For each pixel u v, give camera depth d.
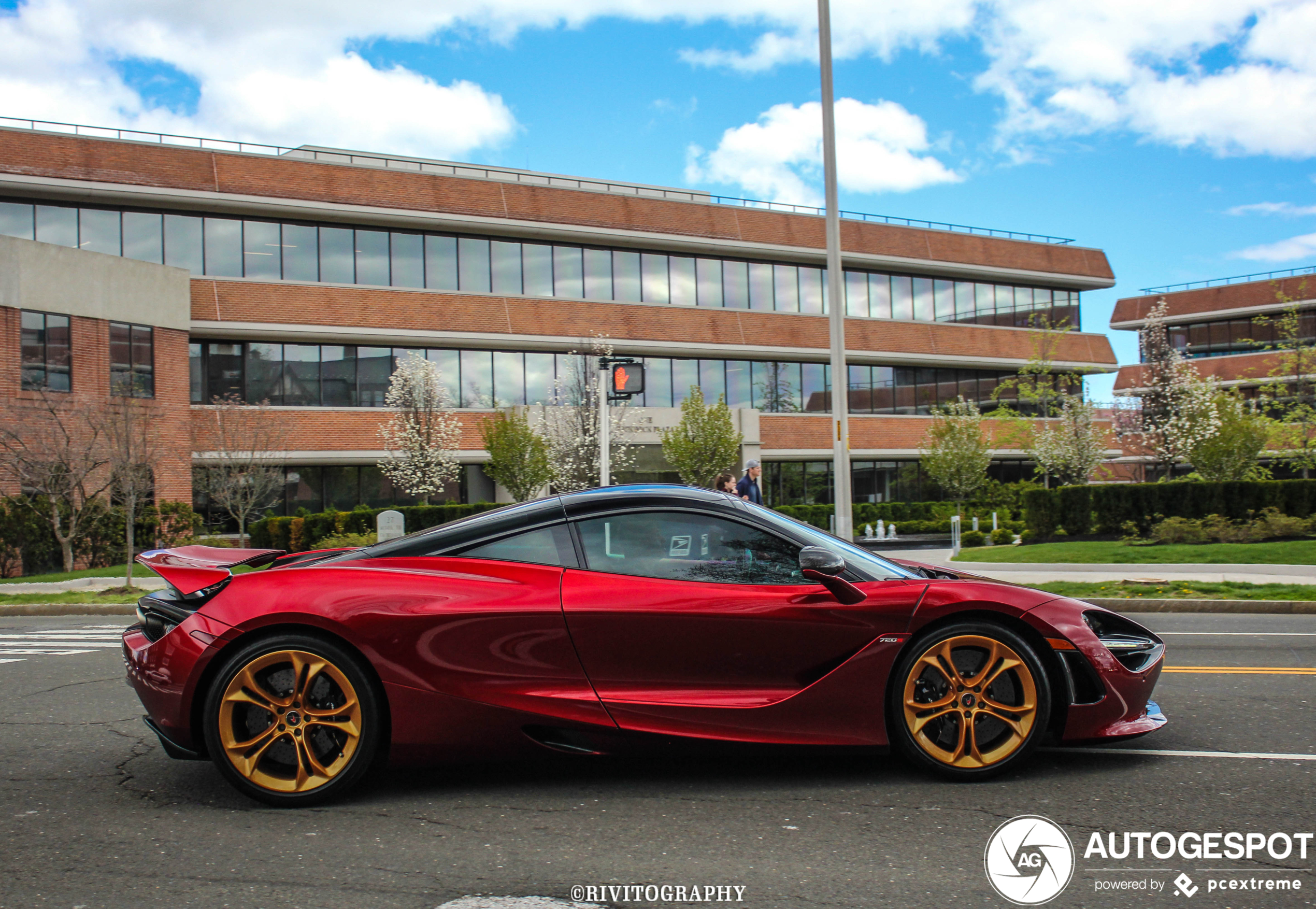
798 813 3.73
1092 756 4.51
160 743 5.02
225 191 27.70
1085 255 43.75
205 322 27.12
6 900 2.95
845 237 37.75
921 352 39.03
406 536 4.33
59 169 25.81
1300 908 2.87
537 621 3.96
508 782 4.18
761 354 35.69
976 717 4.12
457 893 2.99
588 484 28.00
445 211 30.64
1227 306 53.66
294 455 27.94
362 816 3.74
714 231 35.16
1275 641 8.51
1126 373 55.31
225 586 3.99
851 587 4.05
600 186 37.31
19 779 4.32
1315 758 4.45
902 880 3.07
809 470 37.06
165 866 3.23
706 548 4.20
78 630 11.30
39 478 19.17
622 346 33.12
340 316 28.98
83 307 22.88
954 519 20.58
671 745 3.97
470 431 30.28
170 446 24.62
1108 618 4.36
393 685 3.87
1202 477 26.08
